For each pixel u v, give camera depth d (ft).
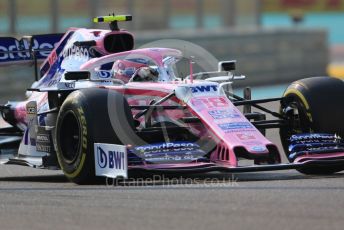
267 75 250.16
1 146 106.63
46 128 93.76
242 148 82.17
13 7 208.64
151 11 251.60
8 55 109.09
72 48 102.27
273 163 83.87
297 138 89.40
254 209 67.41
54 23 217.77
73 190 81.10
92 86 92.27
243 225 61.46
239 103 91.91
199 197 73.26
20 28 210.18
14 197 78.43
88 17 225.97
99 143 83.15
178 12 261.24
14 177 100.99
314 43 269.85
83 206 71.26
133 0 244.63
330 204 69.10
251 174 92.17
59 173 104.17
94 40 99.09
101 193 77.51
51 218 66.69
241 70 240.53
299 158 86.02
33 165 95.30
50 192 80.69
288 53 258.57
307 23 482.28
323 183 81.05
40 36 110.83
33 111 96.63
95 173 83.92
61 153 88.12
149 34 223.71
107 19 101.76
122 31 100.22
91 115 83.51
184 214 66.18
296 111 95.35
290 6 502.38
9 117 108.58
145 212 67.46
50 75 105.40
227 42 237.25
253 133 84.43
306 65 265.75
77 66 100.01
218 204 69.82
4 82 194.80
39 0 213.87
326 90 92.58
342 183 80.89
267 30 250.78
